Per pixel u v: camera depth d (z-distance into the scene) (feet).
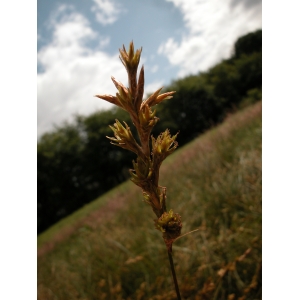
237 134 27.22
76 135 131.85
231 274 10.18
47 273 21.35
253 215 12.23
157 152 2.89
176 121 109.81
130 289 12.10
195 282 10.37
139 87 2.82
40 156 124.77
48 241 46.68
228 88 109.29
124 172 55.57
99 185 129.18
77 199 126.82
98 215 35.35
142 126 2.81
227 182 16.31
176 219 2.75
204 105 109.40
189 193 18.93
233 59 121.29
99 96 2.94
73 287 14.37
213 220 14.05
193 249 11.98
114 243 16.10
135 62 2.83
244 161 17.16
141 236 15.55
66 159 128.57
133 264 12.78
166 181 26.45
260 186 13.30
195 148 32.48
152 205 2.90
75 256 20.44
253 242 10.73
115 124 2.95
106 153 128.47
